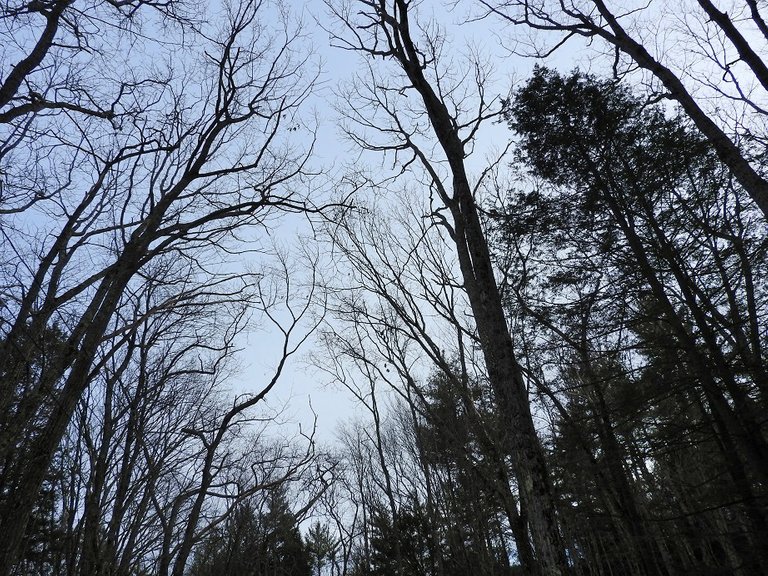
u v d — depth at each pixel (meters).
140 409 9.65
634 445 13.17
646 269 13.41
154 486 9.05
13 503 6.93
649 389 12.59
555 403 14.91
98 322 8.17
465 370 14.79
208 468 8.18
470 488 15.81
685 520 13.87
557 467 14.51
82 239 10.42
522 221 15.61
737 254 13.06
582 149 15.29
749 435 11.34
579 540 19.91
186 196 10.45
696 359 12.10
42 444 7.27
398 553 18.11
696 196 13.92
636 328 14.55
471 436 14.95
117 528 8.13
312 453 9.95
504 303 15.43
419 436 17.89
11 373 8.55
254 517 12.03
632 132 14.61
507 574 14.88
